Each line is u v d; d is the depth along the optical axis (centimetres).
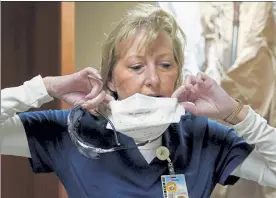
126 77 78
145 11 83
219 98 83
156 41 78
